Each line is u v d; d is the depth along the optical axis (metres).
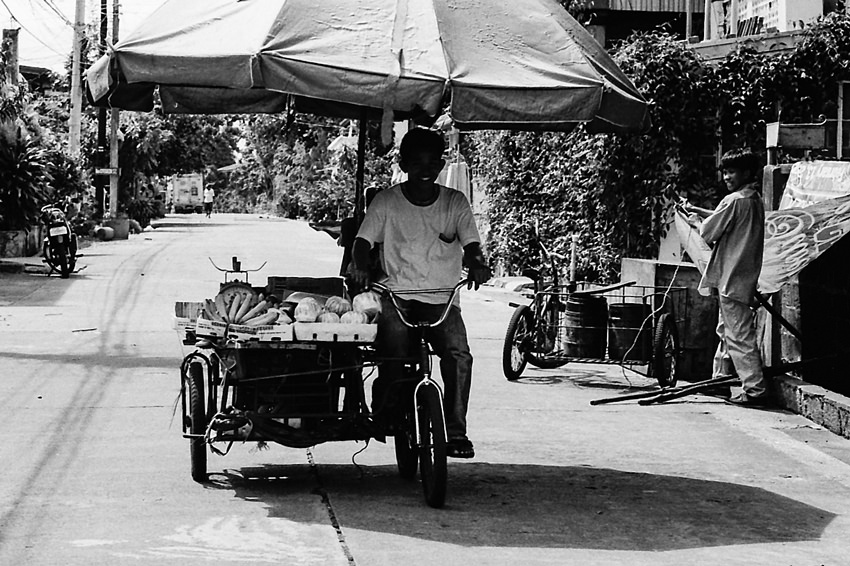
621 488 7.52
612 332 12.02
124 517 6.44
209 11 7.03
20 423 9.05
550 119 6.78
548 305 12.42
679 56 16.66
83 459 7.88
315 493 7.11
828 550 6.18
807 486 7.73
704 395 11.32
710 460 8.48
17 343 13.62
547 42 7.01
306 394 6.95
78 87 36.53
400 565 5.62
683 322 12.04
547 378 12.33
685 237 11.83
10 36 33.38
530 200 21.72
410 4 6.91
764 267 10.55
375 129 9.57
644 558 5.91
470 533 6.28
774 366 10.77
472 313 18.56
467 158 26.45
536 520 6.62
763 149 16.75
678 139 16.78
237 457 8.16
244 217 74.75
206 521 6.39
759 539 6.38
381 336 6.99
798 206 11.31
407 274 6.97
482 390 11.42
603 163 17.33
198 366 7.41
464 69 6.62
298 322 6.71
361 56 6.58
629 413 10.28
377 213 6.98
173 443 8.43
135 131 46.78
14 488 7.05
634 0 24.77
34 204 27.23
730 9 20.84
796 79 16.66
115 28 38.53
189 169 62.03
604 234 17.77
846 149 16.14
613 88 6.92
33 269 24.16
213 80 6.58
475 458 8.33
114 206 39.97
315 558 5.71
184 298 19.20
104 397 10.23
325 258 30.61
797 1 18.64
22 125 27.66
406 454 7.47
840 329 10.53
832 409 9.62
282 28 6.63
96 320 15.94
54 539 5.98
